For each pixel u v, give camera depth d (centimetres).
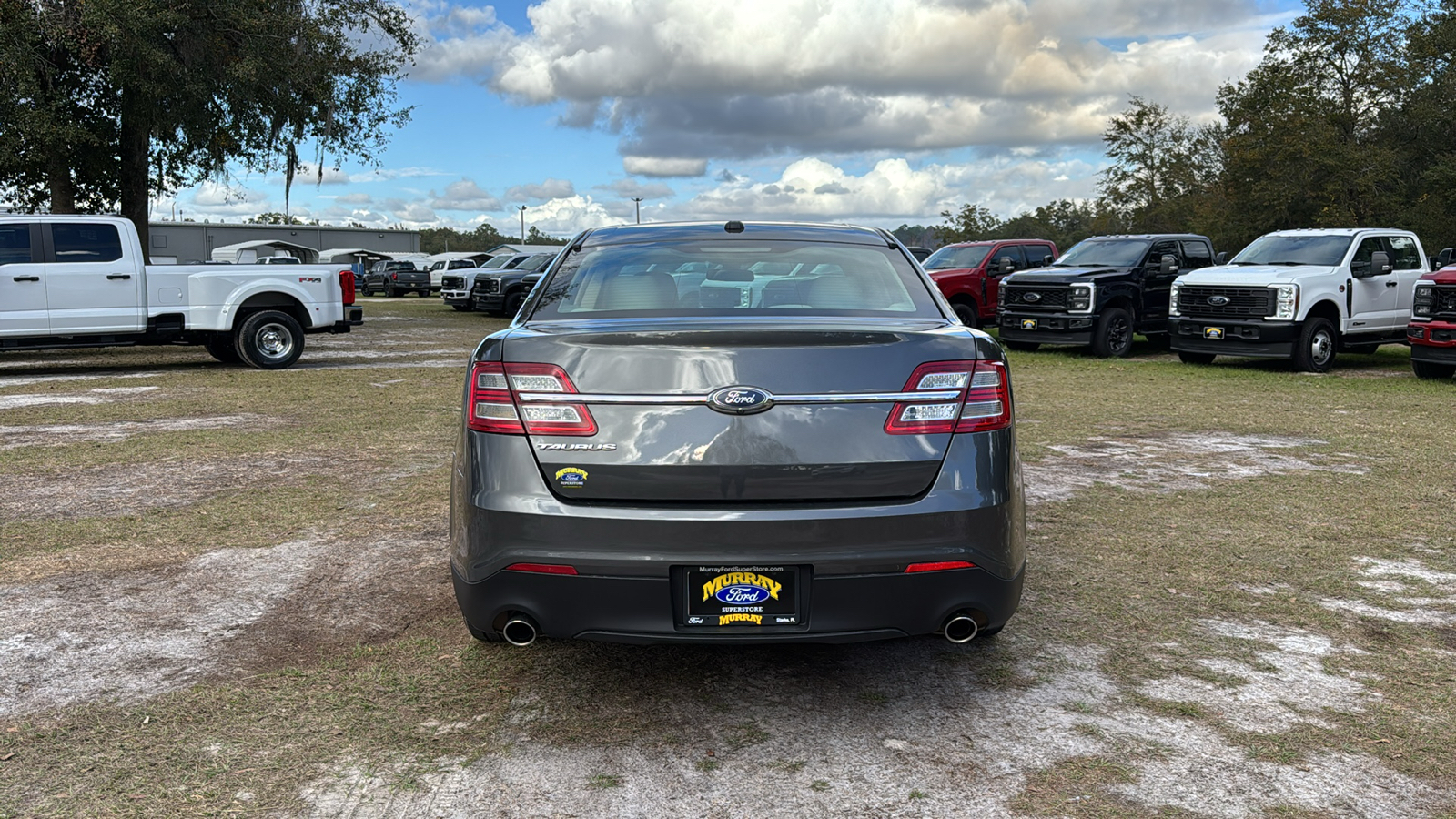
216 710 297
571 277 350
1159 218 6519
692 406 268
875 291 339
